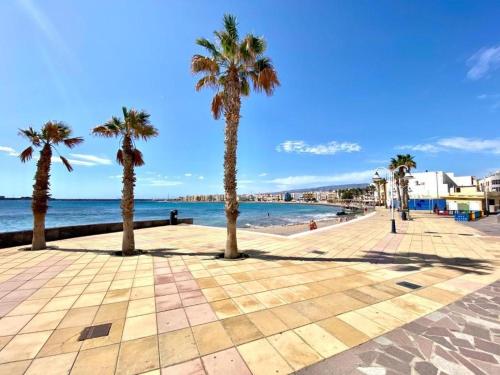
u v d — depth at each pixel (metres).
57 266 7.73
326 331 3.77
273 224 35.50
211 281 6.16
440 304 4.71
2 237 11.47
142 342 3.49
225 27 8.59
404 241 12.19
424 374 2.80
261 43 8.80
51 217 50.56
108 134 10.48
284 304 4.76
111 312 4.46
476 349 3.27
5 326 3.96
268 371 2.88
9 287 5.82
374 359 3.09
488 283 5.92
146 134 10.50
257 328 3.86
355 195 141.50
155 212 71.50
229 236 8.69
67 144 12.10
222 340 3.54
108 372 2.87
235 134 8.89
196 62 8.76
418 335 3.63
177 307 4.66
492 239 12.90
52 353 3.24
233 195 8.73
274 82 9.17
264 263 7.91
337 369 2.91
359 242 11.85
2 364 3.01
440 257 8.74
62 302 4.92
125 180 9.84
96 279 6.39
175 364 3.01
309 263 7.89
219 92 9.98
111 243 12.42
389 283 5.94
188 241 12.48
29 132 11.17
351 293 5.29
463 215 24.53
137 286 5.84
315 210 85.31
